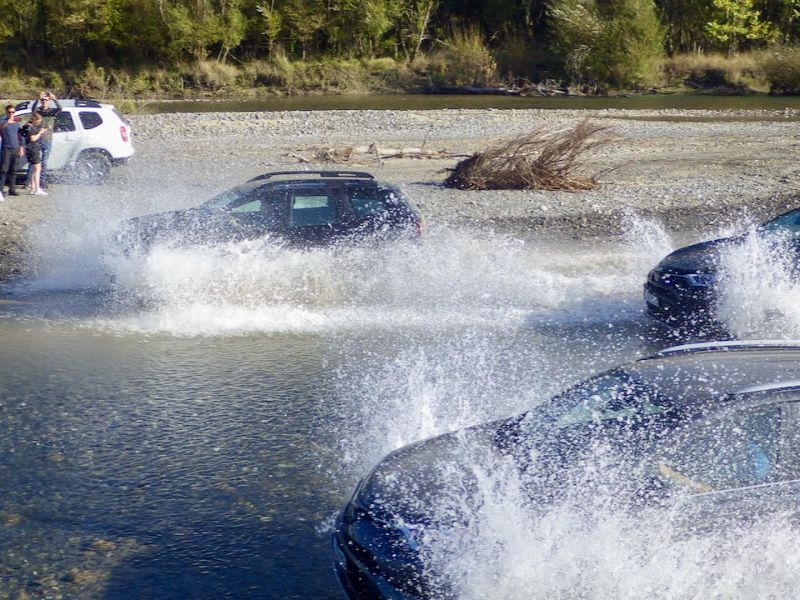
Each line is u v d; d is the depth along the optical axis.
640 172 23.44
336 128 31.55
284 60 52.78
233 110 40.88
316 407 8.02
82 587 5.12
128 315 11.40
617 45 51.16
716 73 53.03
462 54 52.50
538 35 56.84
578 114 36.94
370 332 10.59
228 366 9.27
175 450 7.09
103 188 20.31
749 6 55.69
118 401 8.21
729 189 20.48
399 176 22.52
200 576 5.25
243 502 6.19
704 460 4.36
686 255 10.95
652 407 4.78
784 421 4.47
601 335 10.45
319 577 5.24
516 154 21.17
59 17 50.81
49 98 20.36
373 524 4.57
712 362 5.18
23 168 19.95
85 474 6.64
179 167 22.95
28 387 8.61
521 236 16.22
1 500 6.22
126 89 49.34
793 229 10.93
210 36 52.09
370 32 55.69
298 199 12.46
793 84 49.78
